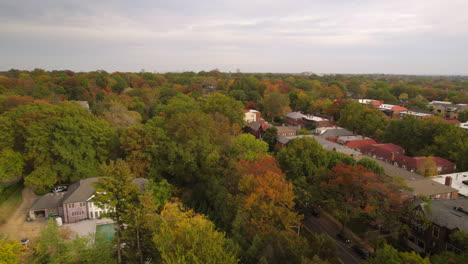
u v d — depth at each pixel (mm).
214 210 41812
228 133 69875
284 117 127812
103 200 29516
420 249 37312
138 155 51562
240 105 88625
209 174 50344
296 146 54312
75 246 29266
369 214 40000
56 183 56844
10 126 53688
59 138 51094
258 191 35562
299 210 44719
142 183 48594
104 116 76875
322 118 118562
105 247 30000
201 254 21953
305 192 43156
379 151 72500
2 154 50062
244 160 47406
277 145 78188
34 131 50500
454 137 67688
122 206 30656
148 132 53562
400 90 187000
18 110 57844
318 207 50438
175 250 22391
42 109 60062
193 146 52406
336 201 44000
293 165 49688
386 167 58688
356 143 82062
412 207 38406
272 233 31688
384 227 39562
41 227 43812
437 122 77188
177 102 92500
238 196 39000
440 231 34344
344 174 42750
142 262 29922
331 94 157500
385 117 98062
